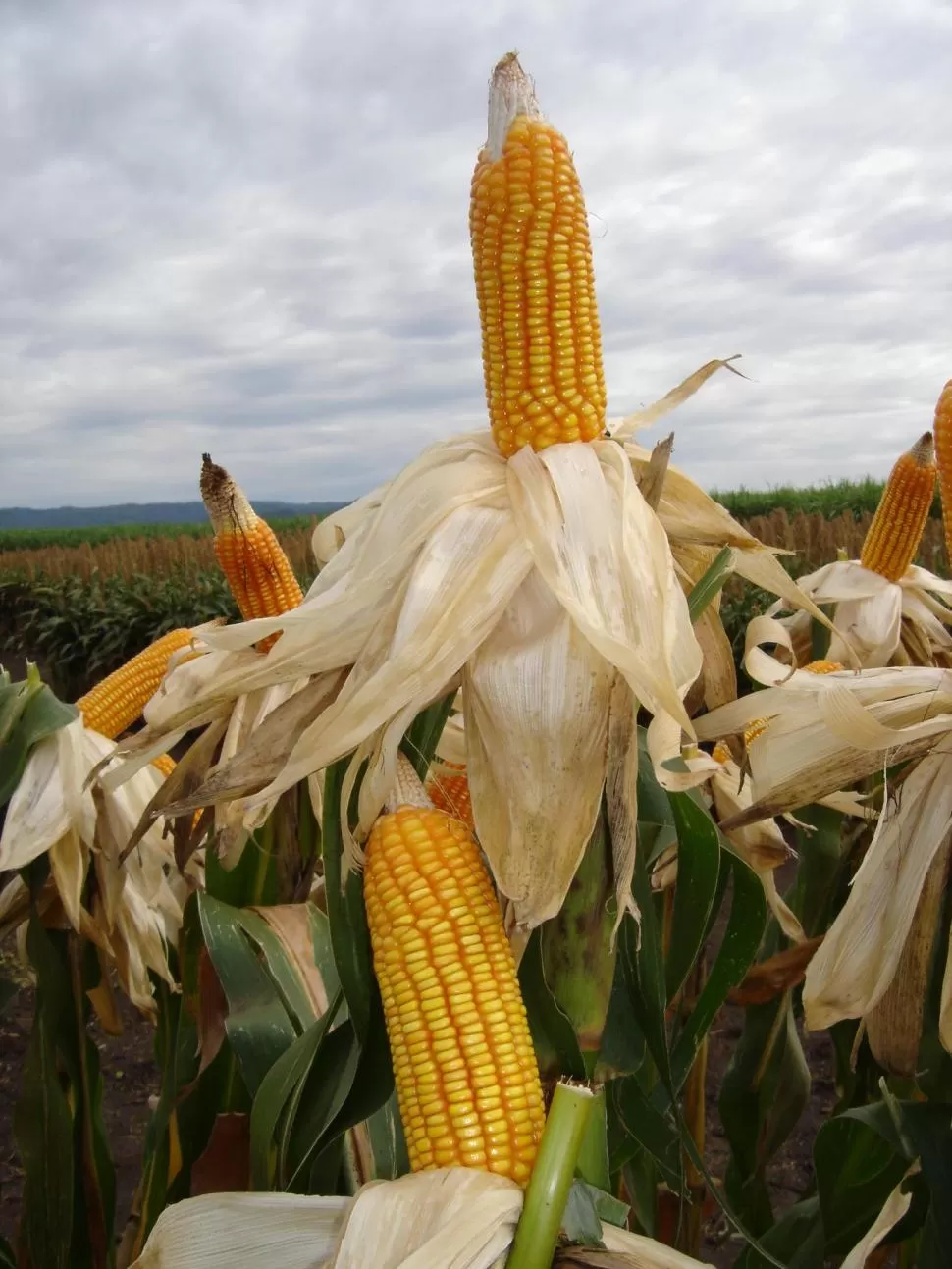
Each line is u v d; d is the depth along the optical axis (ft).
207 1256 5.04
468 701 5.86
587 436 6.30
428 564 5.84
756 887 7.23
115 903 10.62
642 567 5.80
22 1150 10.14
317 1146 6.63
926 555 50.85
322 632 6.20
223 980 8.02
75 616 74.49
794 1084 11.05
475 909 5.24
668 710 5.32
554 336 6.17
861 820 11.82
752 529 71.72
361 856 5.63
